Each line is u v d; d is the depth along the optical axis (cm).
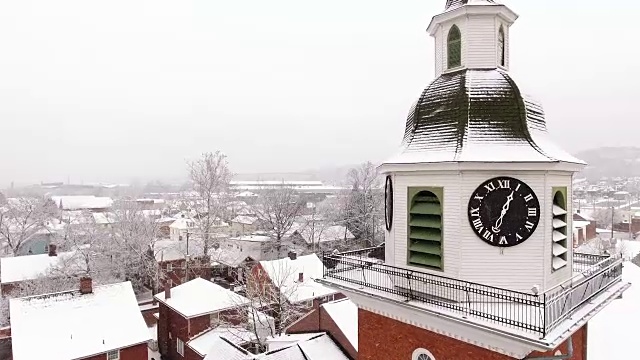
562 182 1489
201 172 6819
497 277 1380
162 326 4691
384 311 1563
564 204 1495
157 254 6912
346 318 3153
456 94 1534
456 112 1505
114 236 6612
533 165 1351
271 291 4203
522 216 1377
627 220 12719
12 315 3644
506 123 1454
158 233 8000
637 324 2423
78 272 6134
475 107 1486
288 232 8575
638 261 6322
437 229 1475
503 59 1648
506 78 1537
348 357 2934
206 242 6738
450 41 1652
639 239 10188
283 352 2814
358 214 8569
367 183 8725
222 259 7425
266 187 12019
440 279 1435
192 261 6862
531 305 1152
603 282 1519
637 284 3069
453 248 1417
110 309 3900
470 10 1563
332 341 3075
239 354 2773
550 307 1170
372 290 1565
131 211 7125
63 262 6069
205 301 4388
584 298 1359
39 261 6619
